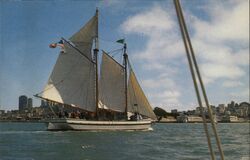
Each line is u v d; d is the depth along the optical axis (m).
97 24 76.81
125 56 79.31
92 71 76.69
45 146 42.59
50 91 72.56
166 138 61.47
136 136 63.69
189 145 47.22
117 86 79.25
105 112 77.88
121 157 33.97
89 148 40.97
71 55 74.81
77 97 75.31
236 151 38.84
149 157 34.09
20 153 35.84
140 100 80.38
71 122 71.88
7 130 79.69
